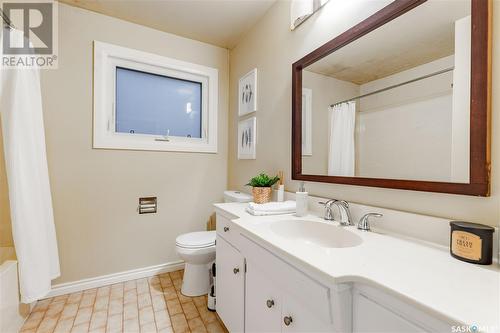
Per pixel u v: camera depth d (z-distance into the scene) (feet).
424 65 2.86
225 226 4.55
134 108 6.79
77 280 6.01
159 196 7.02
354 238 3.09
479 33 2.36
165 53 7.03
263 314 3.21
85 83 6.04
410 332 1.62
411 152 2.98
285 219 3.91
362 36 3.61
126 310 5.22
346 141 3.85
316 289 2.19
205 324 4.79
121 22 6.44
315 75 4.46
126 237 6.59
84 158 6.06
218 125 7.95
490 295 1.61
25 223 4.29
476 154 2.37
